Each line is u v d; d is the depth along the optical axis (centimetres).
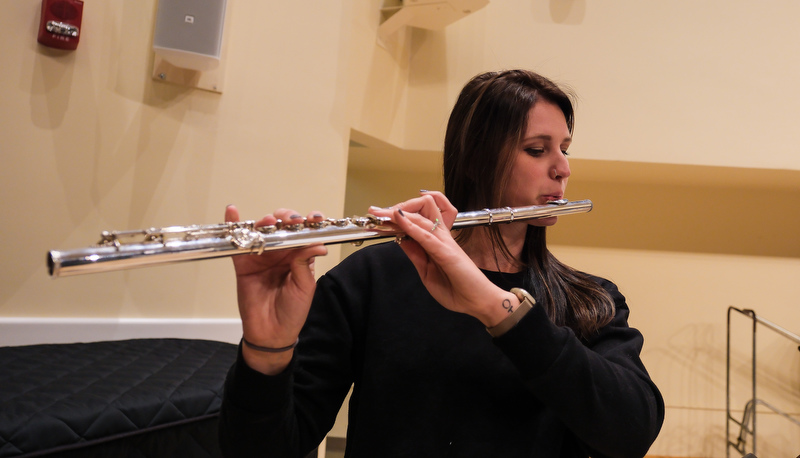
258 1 205
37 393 117
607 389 78
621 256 362
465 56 276
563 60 274
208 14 178
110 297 183
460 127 106
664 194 362
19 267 172
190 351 163
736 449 343
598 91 273
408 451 88
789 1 272
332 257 227
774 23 272
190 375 140
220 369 148
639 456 82
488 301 74
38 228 174
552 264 105
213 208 198
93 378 129
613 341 95
